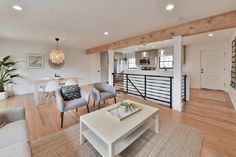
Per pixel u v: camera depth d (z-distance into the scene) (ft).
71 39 15.51
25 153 3.71
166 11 7.80
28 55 17.33
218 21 8.21
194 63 20.47
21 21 9.39
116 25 10.34
